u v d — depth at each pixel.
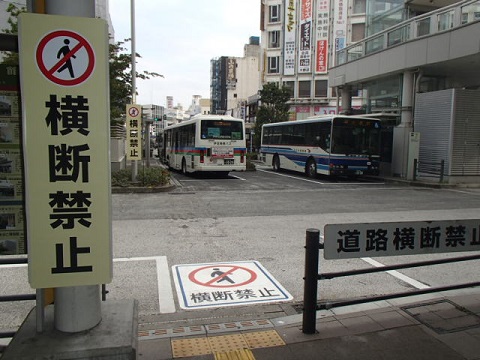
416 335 3.61
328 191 14.61
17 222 2.77
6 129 2.70
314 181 18.00
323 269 5.94
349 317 4.02
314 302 3.62
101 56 2.19
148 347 3.40
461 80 19.16
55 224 2.23
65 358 2.23
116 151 18.42
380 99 20.98
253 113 48.31
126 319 2.59
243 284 5.23
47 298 2.66
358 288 5.19
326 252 3.57
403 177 18.30
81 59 2.17
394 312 4.14
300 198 12.76
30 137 2.16
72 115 2.19
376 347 3.40
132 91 14.67
